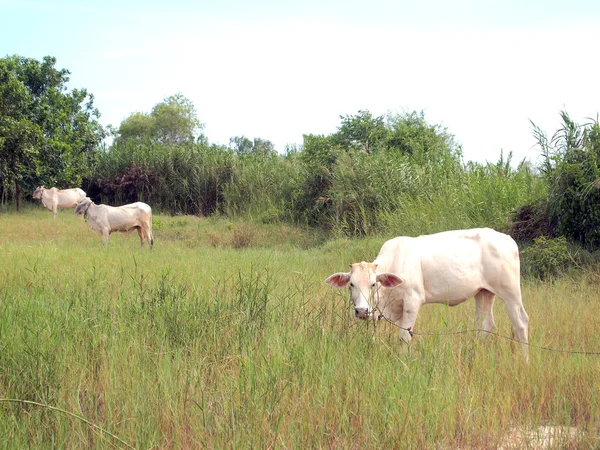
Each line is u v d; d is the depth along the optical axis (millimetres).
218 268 11578
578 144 12422
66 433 4766
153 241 17641
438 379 5773
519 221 13250
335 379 5688
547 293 9711
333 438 5027
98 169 31734
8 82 25875
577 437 4988
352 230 18609
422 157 21734
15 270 10250
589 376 6047
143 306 7293
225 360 6156
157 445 4746
